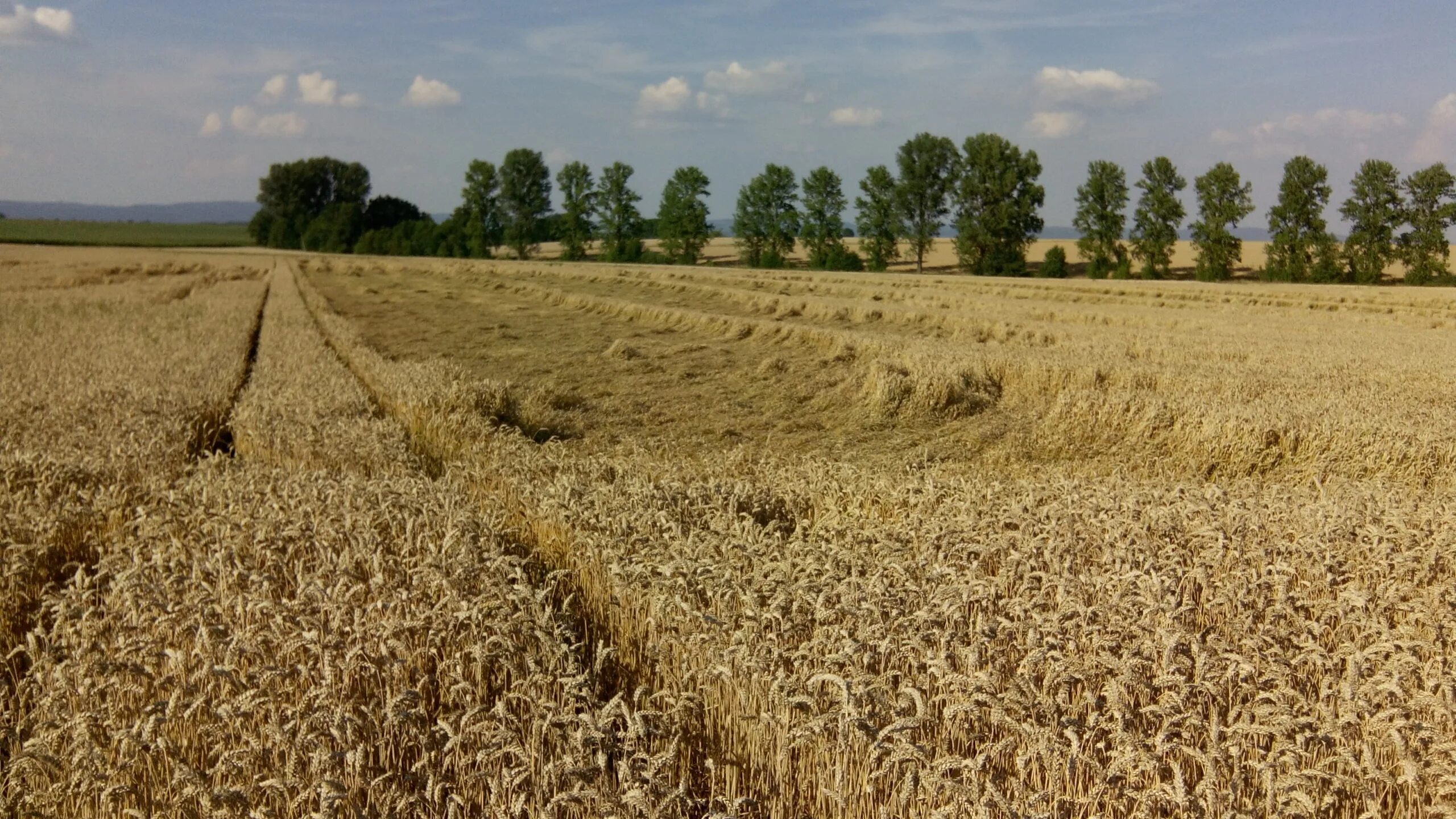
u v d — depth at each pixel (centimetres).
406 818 422
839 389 1747
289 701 489
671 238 9756
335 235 12244
